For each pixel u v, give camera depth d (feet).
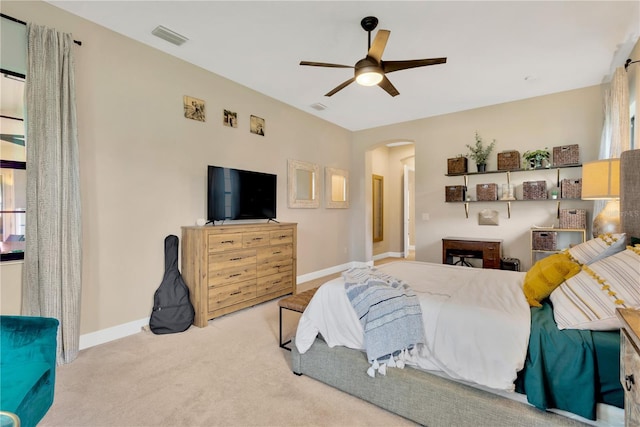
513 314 5.47
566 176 14.16
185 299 10.55
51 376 4.95
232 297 11.59
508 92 14.34
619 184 7.73
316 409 6.23
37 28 7.96
